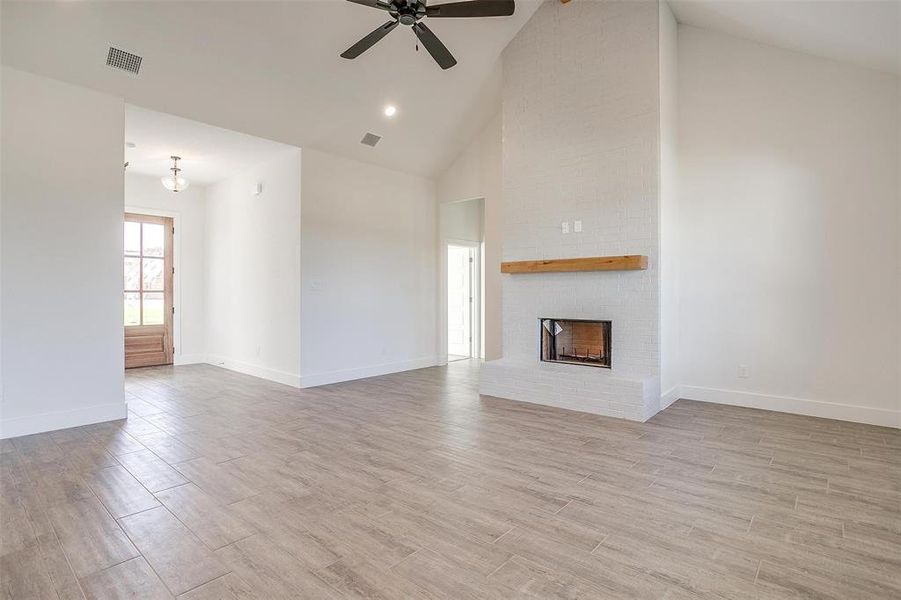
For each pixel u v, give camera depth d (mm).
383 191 6207
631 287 4258
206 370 6488
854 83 3854
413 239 6648
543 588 1726
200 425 3850
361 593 1699
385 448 3270
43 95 3604
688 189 4629
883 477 2730
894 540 2053
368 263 6027
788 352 4172
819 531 2131
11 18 3205
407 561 1904
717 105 4469
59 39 3402
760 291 4293
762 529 2148
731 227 4418
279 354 5629
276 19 3822
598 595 1687
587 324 4520
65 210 3717
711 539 2064
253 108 4555
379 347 6180
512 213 4977
